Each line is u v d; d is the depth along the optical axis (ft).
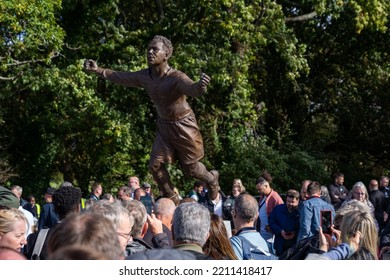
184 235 13.56
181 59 64.13
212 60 65.10
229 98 69.41
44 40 57.52
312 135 90.63
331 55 89.71
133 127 66.85
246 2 68.64
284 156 74.43
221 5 65.92
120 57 67.62
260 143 75.00
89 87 64.08
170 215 20.25
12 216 14.83
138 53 66.28
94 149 68.13
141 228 17.54
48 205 29.40
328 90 90.02
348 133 93.81
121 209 14.79
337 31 83.92
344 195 48.88
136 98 66.33
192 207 13.76
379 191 48.88
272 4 68.23
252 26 65.92
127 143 63.46
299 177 74.18
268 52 80.23
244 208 18.67
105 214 14.40
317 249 18.65
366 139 92.79
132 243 17.35
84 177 71.56
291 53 72.08
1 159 72.18
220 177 71.00
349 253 14.90
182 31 66.59
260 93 86.22
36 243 19.11
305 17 77.20
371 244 15.15
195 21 67.56
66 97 62.80
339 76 90.43
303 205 27.61
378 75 89.30
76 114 64.49
